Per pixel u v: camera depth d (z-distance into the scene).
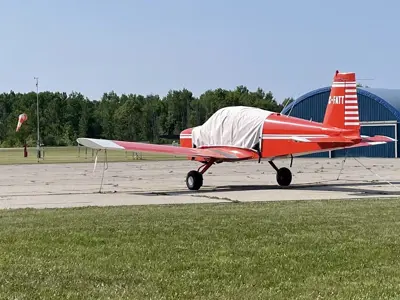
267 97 136.50
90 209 15.09
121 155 65.50
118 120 133.00
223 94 134.00
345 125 20.53
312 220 12.45
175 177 29.09
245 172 32.38
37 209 15.28
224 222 12.24
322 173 31.03
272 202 16.55
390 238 10.31
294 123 21.84
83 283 7.52
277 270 8.14
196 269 8.21
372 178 27.08
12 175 31.16
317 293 7.06
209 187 23.14
